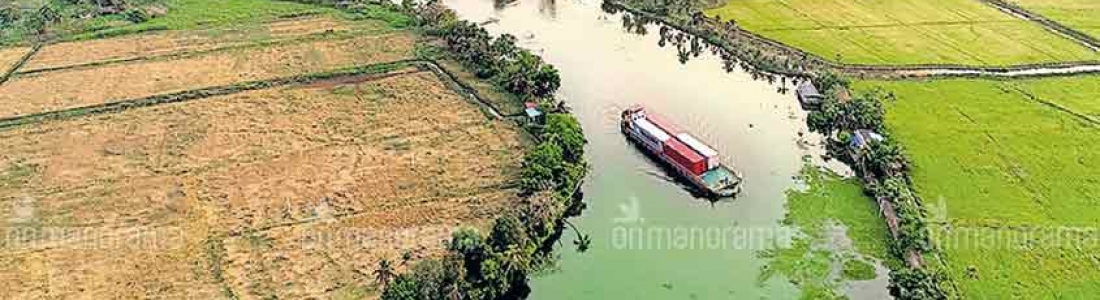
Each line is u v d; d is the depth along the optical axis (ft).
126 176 394.73
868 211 368.68
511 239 324.60
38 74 509.76
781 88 491.72
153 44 556.51
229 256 336.08
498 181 387.55
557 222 360.07
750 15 598.34
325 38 562.66
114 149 419.74
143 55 538.06
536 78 472.44
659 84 497.87
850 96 461.78
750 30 570.46
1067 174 386.73
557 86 478.18
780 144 425.69
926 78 489.67
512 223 327.67
